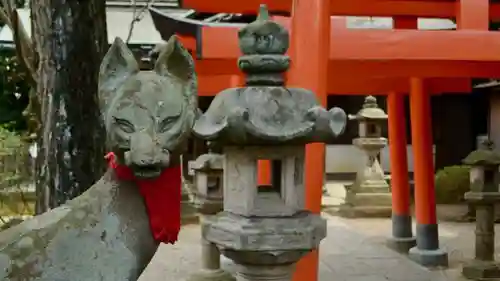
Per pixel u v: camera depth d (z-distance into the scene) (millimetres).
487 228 9164
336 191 20172
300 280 5008
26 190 12680
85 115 4879
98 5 4988
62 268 3096
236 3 8461
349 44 6145
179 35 6922
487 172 9078
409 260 10203
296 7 5543
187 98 3271
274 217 3920
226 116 3781
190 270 9430
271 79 4051
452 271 9539
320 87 5512
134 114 3104
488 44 6289
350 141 22984
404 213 11234
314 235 3900
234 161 4035
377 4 8773
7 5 5910
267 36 4039
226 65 7930
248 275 4023
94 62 4938
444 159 21609
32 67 5539
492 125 19719
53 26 4844
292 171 3990
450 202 17375
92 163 4887
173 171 3371
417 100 10109
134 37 16328
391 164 11445
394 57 6191
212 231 4047
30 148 13359
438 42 6250
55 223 3176
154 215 3361
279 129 3809
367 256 10516
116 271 3193
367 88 10508
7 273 2996
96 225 3242
